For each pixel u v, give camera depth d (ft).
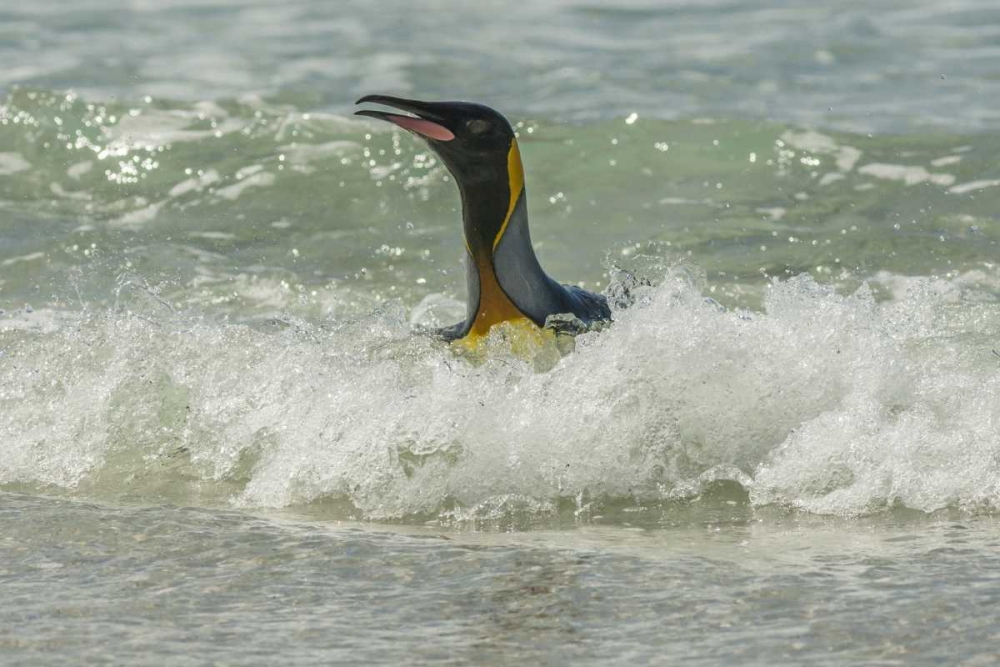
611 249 80.38
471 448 45.09
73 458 48.73
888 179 88.74
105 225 84.89
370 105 104.06
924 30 127.13
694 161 93.25
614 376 47.62
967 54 118.01
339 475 45.47
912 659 29.99
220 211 87.51
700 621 32.55
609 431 46.01
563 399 46.75
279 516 43.01
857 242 79.15
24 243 81.46
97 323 54.80
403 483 44.37
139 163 93.76
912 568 36.14
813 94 107.55
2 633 32.35
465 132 52.03
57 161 94.38
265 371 51.13
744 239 80.94
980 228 80.07
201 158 94.48
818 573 35.91
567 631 32.14
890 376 48.42
